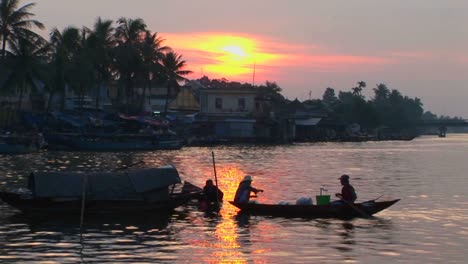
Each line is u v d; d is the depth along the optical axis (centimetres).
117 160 5147
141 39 8531
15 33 6222
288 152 7419
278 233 1894
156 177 2298
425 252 1652
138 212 2278
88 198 2191
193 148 7888
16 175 3650
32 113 6956
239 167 4822
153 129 7794
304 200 2300
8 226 1973
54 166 4378
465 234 1908
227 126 9369
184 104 10869
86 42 7600
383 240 1802
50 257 1538
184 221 2106
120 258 1532
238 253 1609
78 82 7062
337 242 1766
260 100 10000
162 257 1550
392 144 11969
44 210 2192
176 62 9294
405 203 2666
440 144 12800
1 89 6544
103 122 7319
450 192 3159
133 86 8556
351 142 12431
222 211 2334
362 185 3538
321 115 13200
